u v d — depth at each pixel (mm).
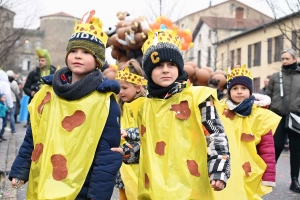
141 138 3576
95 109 3242
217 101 3449
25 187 6477
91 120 3227
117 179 4605
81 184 3164
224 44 41562
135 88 4992
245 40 38156
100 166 3184
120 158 3266
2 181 6637
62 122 3256
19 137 12430
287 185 7547
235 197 4152
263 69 35531
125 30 10742
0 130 11250
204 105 3396
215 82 10734
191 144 3355
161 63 3520
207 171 3314
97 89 3287
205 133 3350
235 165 4266
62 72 3424
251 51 37156
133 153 3809
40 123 3338
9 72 17266
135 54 10938
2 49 18469
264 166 4969
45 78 3457
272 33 34094
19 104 17984
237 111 5168
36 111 3426
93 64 3420
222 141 3285
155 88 3578
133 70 4988
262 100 5410
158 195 3260
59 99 3314
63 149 3203
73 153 3189
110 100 3307
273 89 7438
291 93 7250
